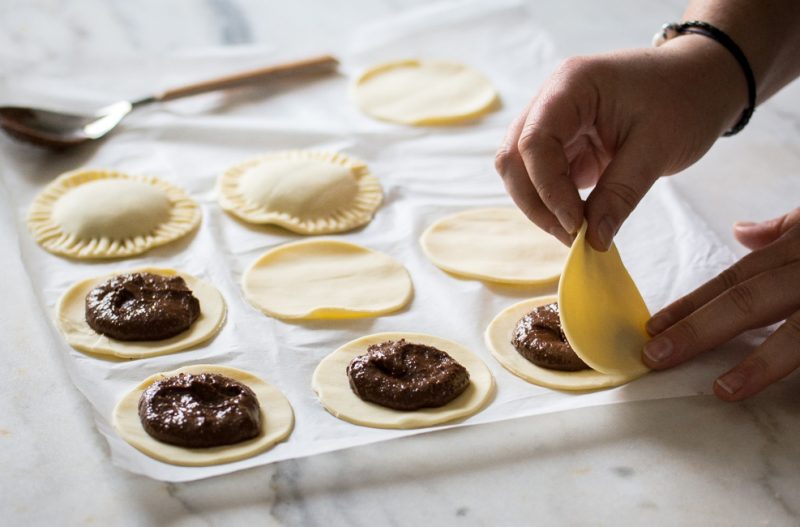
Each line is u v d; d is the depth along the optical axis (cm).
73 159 86
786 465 63
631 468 63
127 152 87
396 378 66
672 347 67
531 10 109
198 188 84
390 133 90
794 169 87
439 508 61
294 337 71
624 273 69
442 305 74
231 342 70
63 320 70
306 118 93
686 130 69
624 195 66
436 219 82
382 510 60
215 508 60
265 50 102
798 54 76
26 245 77
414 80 97
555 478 62
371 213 82
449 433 64
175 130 89
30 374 67
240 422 63
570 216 65
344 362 69
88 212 78
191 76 98
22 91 93
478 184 85
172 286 71
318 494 61
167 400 64
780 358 66
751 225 78
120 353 68
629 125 69
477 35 103
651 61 70
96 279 74
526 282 75
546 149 66
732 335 67
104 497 61
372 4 112
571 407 66
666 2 112
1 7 108
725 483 62
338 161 86
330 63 99
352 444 63
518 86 97
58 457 63
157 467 62
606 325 67
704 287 69
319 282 75
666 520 60
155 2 111
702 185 85
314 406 66
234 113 93
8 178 84
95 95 94
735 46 72
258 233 80
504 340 71
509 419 65
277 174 83
